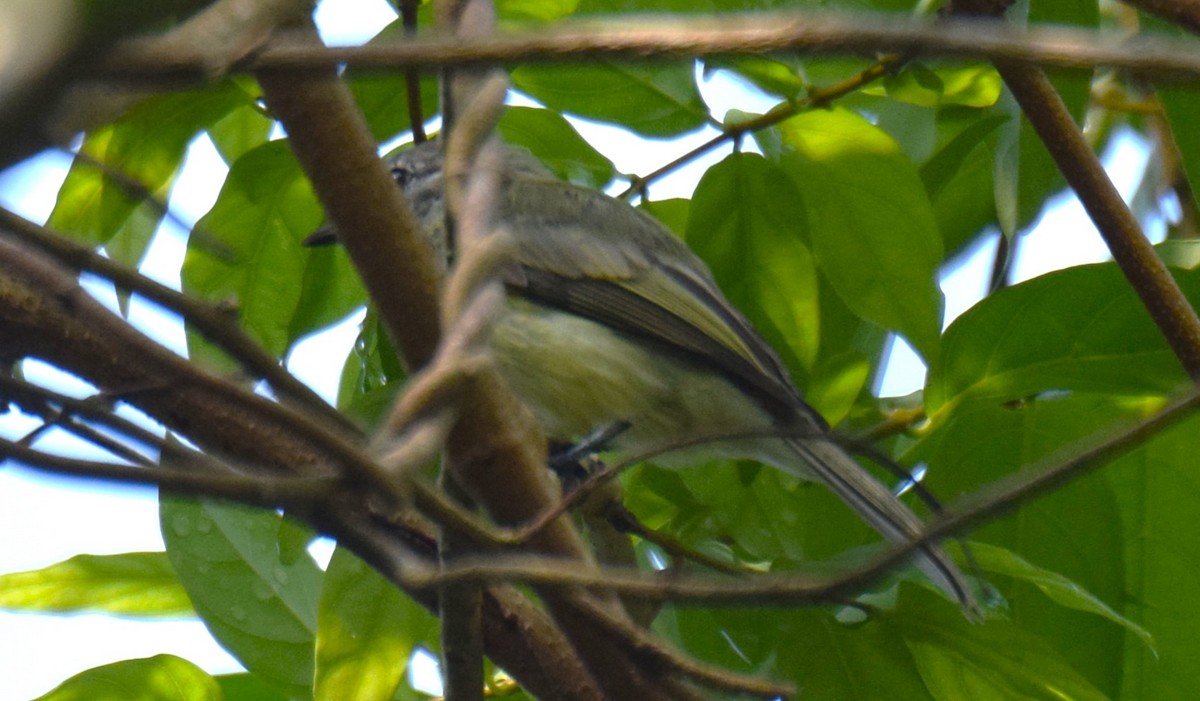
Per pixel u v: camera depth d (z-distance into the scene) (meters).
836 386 8.33
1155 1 6.04
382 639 7.33
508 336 9.75
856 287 8.10
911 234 8.00
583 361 9.77
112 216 7.76
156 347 3.85
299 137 5.38
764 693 5.33
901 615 7.46
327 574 7.37
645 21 3.25
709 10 7.62
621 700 6.11
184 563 8.09
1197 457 8.34
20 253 4.03
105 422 4.09
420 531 6.01
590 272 9.88
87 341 6.22
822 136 8.03
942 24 3.02
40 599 8.36
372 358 8.15
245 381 4.49
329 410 4.27
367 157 5.44
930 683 7.52
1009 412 8.28
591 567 4.81
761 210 8.23
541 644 6.93
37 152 2.08
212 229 8.14
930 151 9.23
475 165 4.84
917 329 8.04
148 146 7.69
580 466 9.55
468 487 5.83
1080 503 8.22
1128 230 7.28
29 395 4.07
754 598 4.56
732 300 8.48
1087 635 8.25
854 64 7.83
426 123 8.33
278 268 8.33
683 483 8.66
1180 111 7.71
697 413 9.89
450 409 4.09
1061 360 7.99
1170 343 7.33
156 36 2.47
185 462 4.12
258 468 6.05
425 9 7.78
